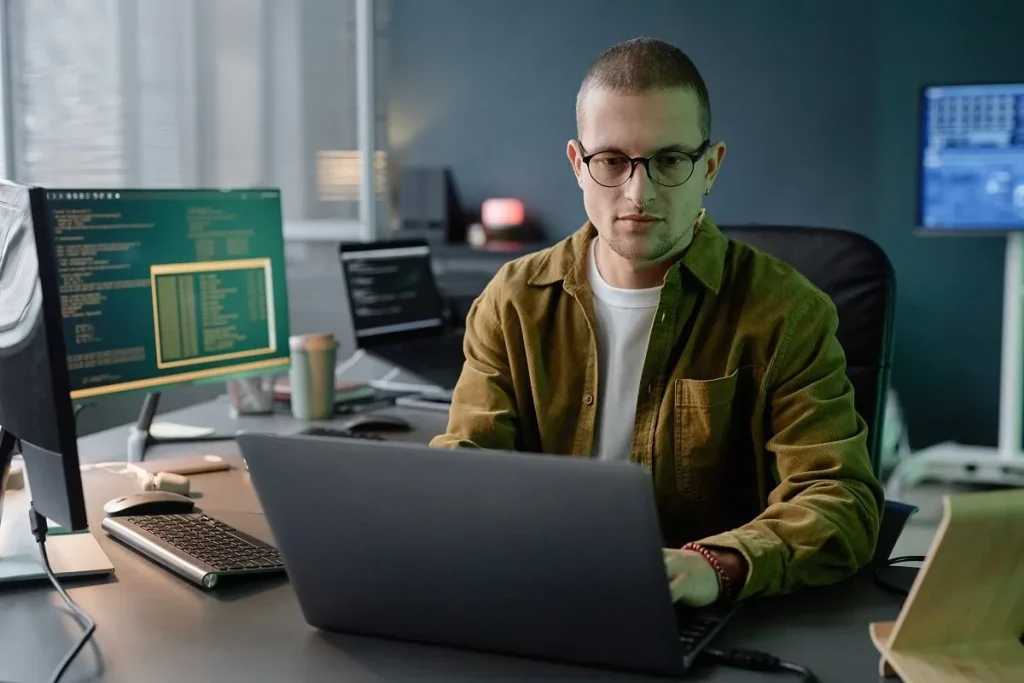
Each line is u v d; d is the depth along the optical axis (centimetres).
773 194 462
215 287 205
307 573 113
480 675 105
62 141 482
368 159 491
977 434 450
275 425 224
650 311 150
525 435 160
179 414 236
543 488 97
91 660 109
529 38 481
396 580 109
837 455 137
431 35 492
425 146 498
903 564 139
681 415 148
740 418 149
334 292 496
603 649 104
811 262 183
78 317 181
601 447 154
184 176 487
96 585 132
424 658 109
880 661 105
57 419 119
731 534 126
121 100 479
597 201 138
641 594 98
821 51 451
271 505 112
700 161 137
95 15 475
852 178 453
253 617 121
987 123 396
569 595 101
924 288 450
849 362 180
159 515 154
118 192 187
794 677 104
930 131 403
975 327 445
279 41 486
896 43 442
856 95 449
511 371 158
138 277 191
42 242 117
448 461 100
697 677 104
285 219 496
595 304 153
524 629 105
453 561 105
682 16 464
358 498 106
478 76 489
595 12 472
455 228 489
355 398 246
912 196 447
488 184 493
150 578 134
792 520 129
